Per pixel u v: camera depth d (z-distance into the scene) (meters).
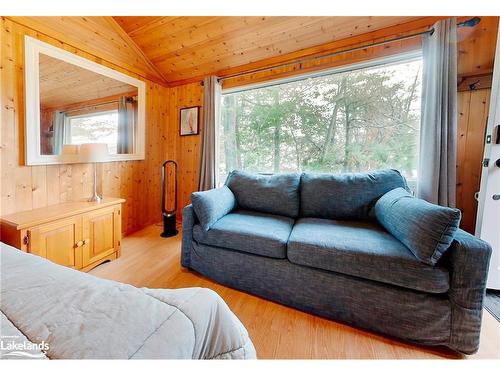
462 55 1.78
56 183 2.06
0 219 1.56
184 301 0.62
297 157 2.58
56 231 1.66
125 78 2.62
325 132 2.41
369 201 1.82
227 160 3.04
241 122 2.90
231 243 1.65
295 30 2.19
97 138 2.37
